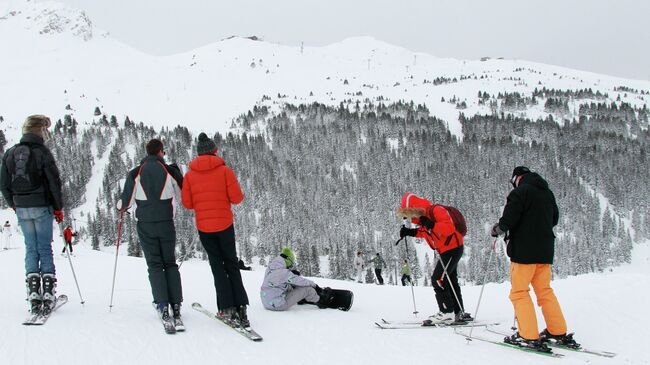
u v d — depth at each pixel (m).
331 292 7.31
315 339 5.62
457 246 6.34
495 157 145.62
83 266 11.20
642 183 130.38
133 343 5.11
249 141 163.75
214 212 5.88
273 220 108.12
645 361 4.93
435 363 4.88
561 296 7.35
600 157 149.00
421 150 147.50
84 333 5.30
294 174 136.88
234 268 6.01
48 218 5.84
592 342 5.59
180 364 4.66
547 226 5.42
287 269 7.27
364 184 126.19
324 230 110.06
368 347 5.37
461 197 121.38
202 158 5.94
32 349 4.77
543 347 5.18
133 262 12.59
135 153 147.38
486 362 4.91
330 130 162.75
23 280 8.16
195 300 7.34
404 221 7.05
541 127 168.12
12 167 5.63
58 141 146.50
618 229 117.62
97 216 105.12
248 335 5.52
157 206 5.77
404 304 7.88
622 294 7.10
